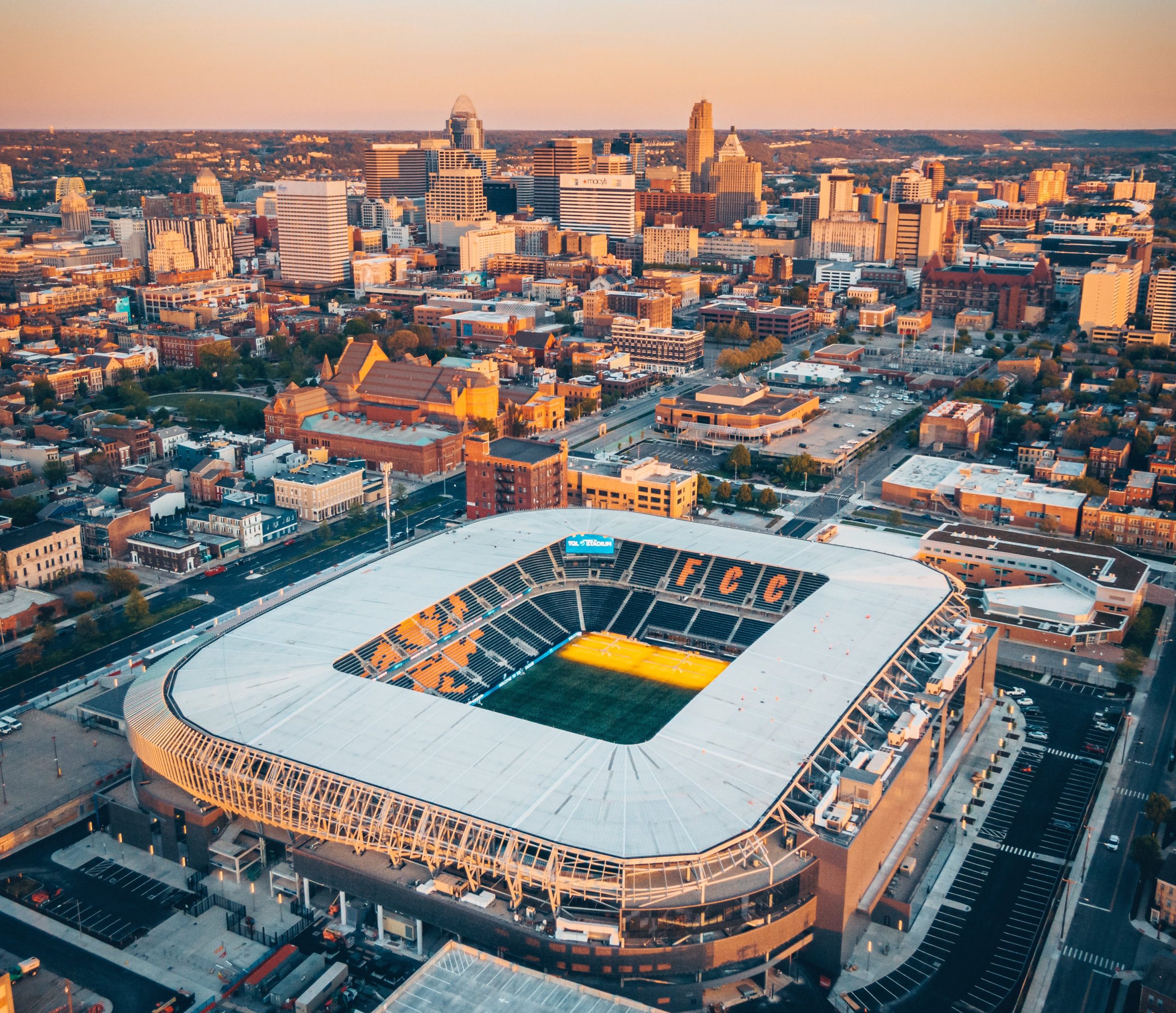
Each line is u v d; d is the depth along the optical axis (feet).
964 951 650.84
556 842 615.57
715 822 637.71
